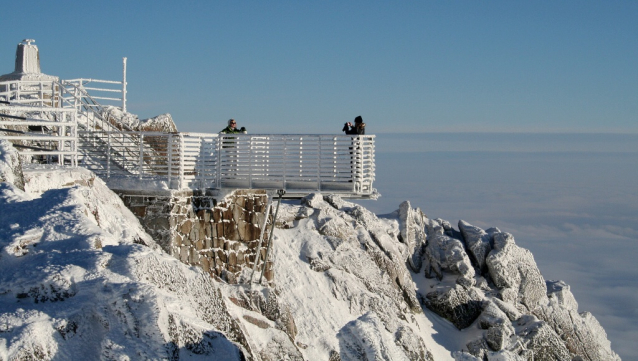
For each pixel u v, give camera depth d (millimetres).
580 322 30922
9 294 10773
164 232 19531
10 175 14219
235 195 21141
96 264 11141
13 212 12688
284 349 19078
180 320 10797
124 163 21859
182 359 10438
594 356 30250
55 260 11297
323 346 21312
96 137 21719
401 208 29516
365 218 27203
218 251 20875
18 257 11539
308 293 22812
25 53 27469
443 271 28781
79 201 13258
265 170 21250
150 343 10188
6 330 10031
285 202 27062
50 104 25312
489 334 25922
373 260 25844
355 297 23344
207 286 12742
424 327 26250
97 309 10547
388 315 23594
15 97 25438
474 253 29656
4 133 19781
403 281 26484
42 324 10156
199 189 20781
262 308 20016
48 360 9961
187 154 20328
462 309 27094
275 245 24078
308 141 21078
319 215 25688
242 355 11406
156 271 11680
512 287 29062
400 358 12375
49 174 16609
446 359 25250
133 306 10383
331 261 24156
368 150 21062
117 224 16828
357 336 12320
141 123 27312
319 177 21016
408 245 28594
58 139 18281
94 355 10289
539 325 26750
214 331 11273
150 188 19781
